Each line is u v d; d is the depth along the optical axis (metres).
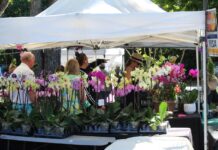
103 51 16.62
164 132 5.82
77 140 5.61
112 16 5.31
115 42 10.92
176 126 7.39
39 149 5.88
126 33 5.32
